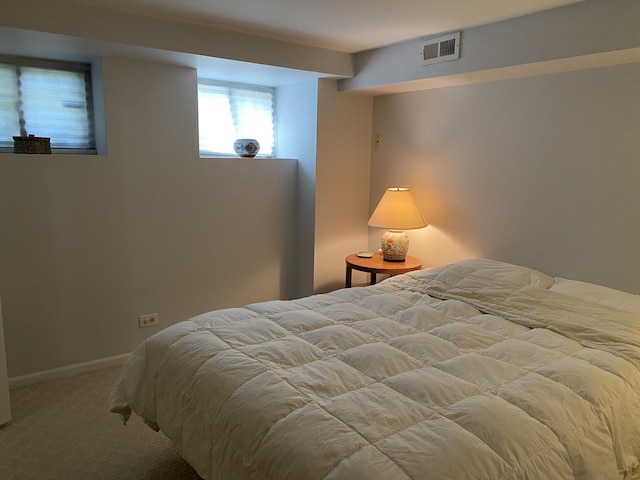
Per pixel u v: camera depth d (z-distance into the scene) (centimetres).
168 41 265
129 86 295
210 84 363
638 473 165
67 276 292
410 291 267
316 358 180
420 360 180
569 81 265
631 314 212
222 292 359
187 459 175
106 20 245
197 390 172
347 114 375
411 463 121
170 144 317
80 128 311
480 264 282
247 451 144
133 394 204
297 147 381
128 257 313
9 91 285
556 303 228
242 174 354
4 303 275
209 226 344
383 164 386
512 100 293
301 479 125
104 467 216
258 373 166
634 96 241
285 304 237
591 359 180
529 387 158
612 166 252
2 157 263
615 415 156
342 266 396
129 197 307
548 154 279
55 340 293
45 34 234
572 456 139
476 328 210
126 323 318
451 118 330
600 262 261
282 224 384
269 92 396
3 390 242
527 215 292
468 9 239
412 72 307
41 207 278
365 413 142
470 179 322
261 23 269
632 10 211
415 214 336
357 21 264
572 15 230
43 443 232
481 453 126
